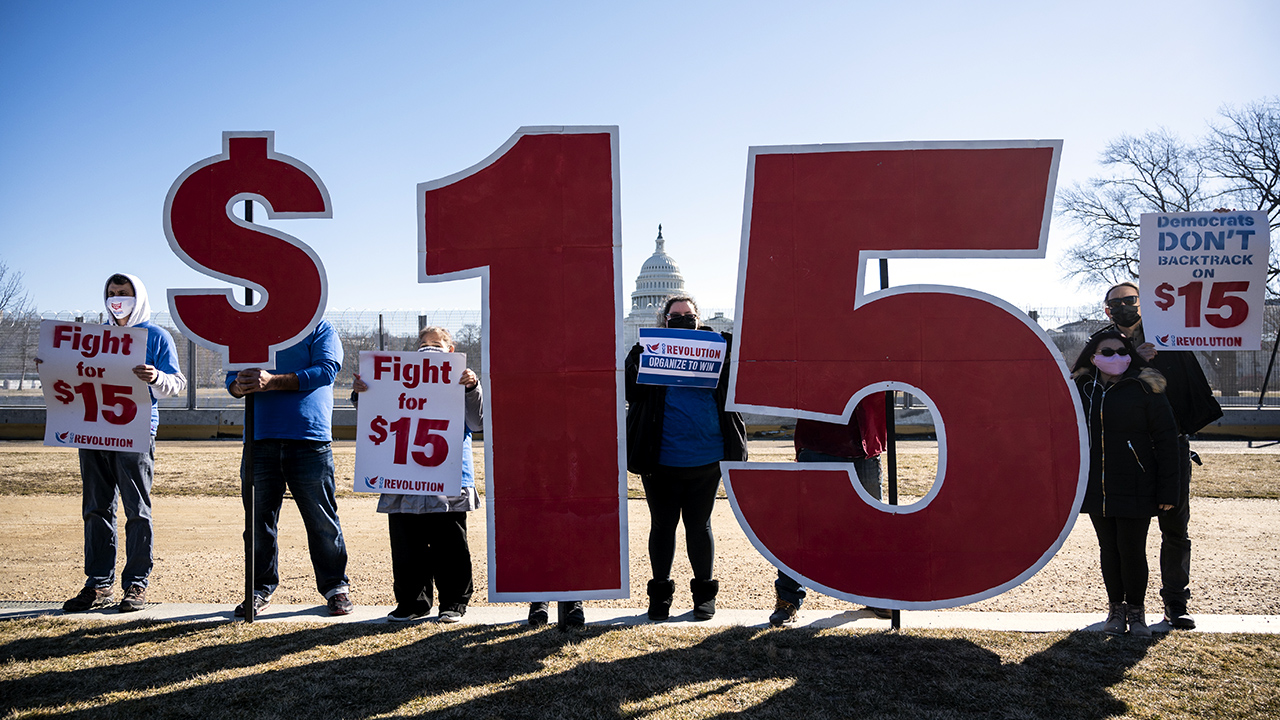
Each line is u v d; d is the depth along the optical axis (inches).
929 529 160.6
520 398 165.8
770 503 163.0
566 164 167.3
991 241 161.5
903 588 160.6
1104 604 193.8
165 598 199.5
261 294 172.4
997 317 161.8
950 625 170.4
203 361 813.2
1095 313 803.4
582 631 166.1
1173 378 174.6
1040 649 153.7
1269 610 187.3
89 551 183.8
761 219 165.3
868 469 182.5
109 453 183.5
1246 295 175.8
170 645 156.0
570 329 166.1
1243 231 176.7
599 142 167.3
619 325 165.6
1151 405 160.6
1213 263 176.7
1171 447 159.0
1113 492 162.4
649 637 161.5
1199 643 156.8
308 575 226.1
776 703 128.7
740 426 177.9
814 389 163.5
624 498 164.2
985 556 159.5
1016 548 159.0
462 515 179.5
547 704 128.2
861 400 180.1
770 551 162.6
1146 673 140.9
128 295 187.9
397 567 175.2
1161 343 176.4
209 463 496.4
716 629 167.3
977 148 162.6
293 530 297.1
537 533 164.2
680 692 133.0
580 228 166.7
